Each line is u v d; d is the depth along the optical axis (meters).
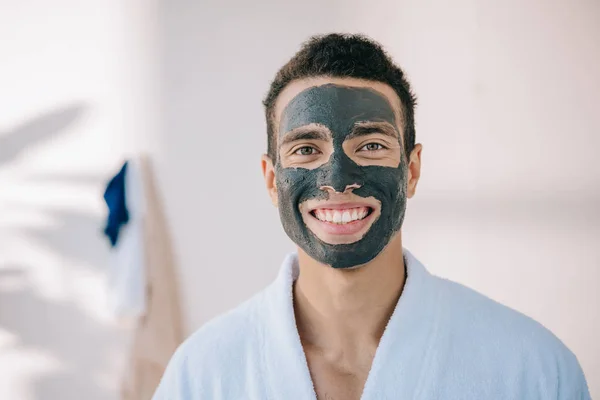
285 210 0.83
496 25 1.48
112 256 1.55
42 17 1.61
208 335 0.89
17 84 1.63
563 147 1.49
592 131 1.48
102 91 1.61
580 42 1.47
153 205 1.59
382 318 0.83
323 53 0.82
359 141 0.80
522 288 1.53
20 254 1.68
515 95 1.49
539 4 1.47
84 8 1.60
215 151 1.58
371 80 0.82
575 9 1.46
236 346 0.87
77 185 1.64
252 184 1.58
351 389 0.81
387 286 0.83
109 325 1.67
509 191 1.51
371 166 0.80
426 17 1.50
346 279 0.81
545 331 0.84
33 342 1.70
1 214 1.67
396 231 0.83
